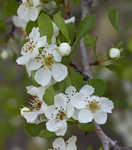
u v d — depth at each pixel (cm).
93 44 46
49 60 38
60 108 37
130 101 61
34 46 38
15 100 67
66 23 39
